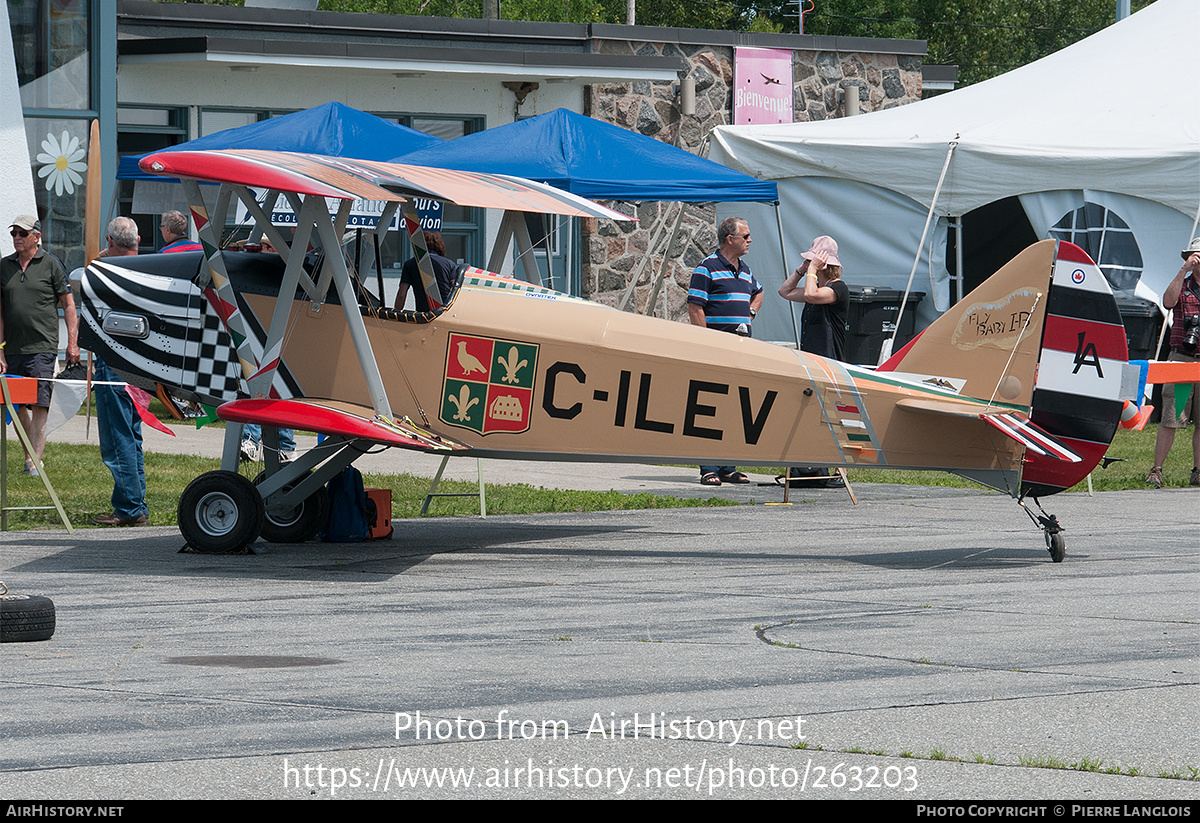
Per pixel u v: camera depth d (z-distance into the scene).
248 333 17.70
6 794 8.21
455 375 17.77
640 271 32.50
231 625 13.39
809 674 11.38
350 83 40.00
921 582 16.25
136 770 8.68
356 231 18.38
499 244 20.28
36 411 24.45
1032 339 17.11
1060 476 17.45
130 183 36.53
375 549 18.72
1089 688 10.92
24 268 23.94
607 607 14.53
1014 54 128.25
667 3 114.19
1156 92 34.47
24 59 34.44
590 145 26.11
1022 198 33.72
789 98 47.16
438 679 11.13
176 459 26.70
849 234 36.44
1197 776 8.69
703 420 17.48
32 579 15.98
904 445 17.44
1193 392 26.80
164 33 38.06
